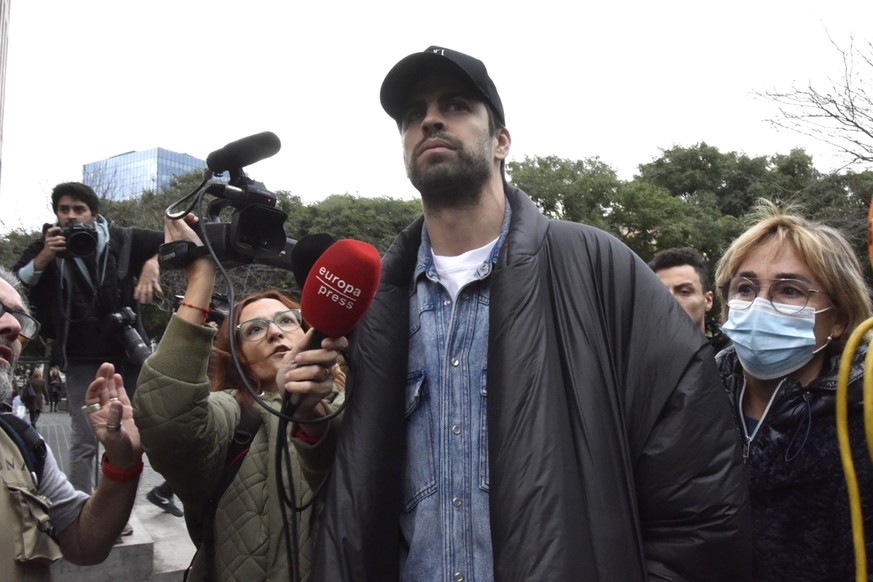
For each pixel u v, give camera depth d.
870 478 1.89
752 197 29.09
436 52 1.90
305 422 1.83
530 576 1.50
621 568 1.55
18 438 2.25
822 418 2.03
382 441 1.81
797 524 2.01
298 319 2.65
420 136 1.93
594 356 1.73
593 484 1.61
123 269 4.30
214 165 1.97
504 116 2.06
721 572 1.66
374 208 27.06
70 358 4.25
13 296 2.42
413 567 1.79
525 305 1.76
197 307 2.05
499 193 2.04
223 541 2.18
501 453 1.63
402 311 1.98
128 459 2.37
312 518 2.14
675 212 26.16
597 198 26.91
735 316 2.25
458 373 1.87
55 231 4.06
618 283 1.86
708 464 1.69
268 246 2.00
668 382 1.75
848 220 11.78
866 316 2.22
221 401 2.36
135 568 4.18
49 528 2.18
